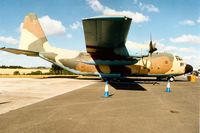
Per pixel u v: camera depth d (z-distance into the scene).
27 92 14.38
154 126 6.28
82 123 6.53
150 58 25.69
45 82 23.81
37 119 6.94
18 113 7.83
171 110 8.73
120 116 7.55
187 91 16.27
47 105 9.55
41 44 27.39
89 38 18.25
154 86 20.06
